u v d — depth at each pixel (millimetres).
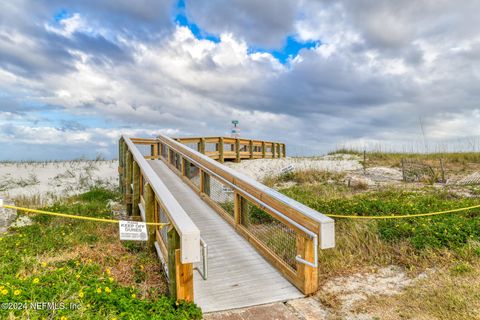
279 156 20344
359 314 3648
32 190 12219
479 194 8633
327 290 4258
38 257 5152
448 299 3625
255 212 6301
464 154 15031
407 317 3465
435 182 10680
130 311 3248
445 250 4910
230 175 6398
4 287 3211
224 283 4438
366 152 17531
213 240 5820
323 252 5246
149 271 4695
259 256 5273
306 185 10570
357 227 5793
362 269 4816
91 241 6090
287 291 4254
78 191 12133
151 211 5500
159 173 10648
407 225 5730
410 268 4648
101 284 3752
